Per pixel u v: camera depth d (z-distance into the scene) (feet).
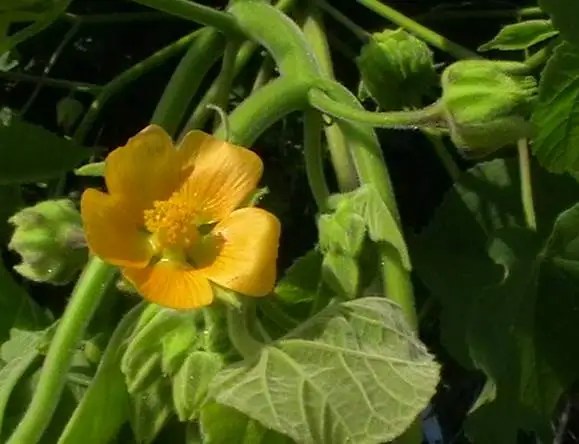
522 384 1.41
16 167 1.42
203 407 1.23
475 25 1.60
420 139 1.58
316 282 1.34
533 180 1.50
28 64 1.60
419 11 1.60
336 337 1.25
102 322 1.36
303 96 1.33
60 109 1.53
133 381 1.25
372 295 1.31
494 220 1.48
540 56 1.41
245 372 1.23
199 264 1.22
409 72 1.43
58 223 1.27
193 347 1.24
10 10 1.37
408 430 1.27
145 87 1.59
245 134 1.31
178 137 1.48
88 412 1.27
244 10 1.40
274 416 1.21
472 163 1.58
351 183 1.37
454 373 1.56
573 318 1.42
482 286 1.45
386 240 1.29
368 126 1.33
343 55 1.58
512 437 1.41
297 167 1.56
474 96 1.28
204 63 1.43
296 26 1.38
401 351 1.24
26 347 1.38
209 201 1.23
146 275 1.20
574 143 1.36
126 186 1.21
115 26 1.60
